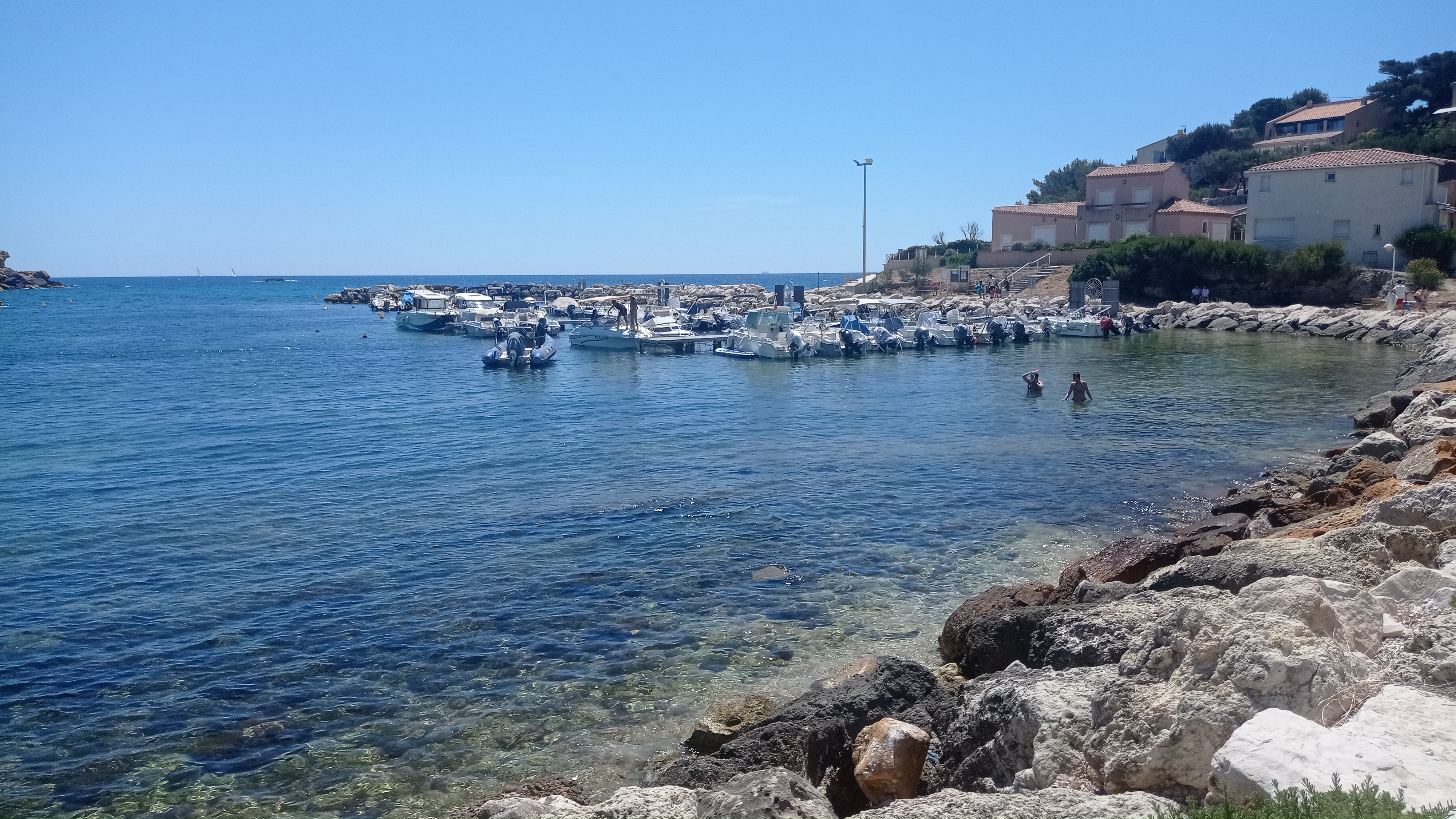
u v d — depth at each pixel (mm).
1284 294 66812
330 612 12766
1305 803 4445
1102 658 7875
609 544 15750
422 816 8078
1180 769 5605
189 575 14406
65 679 10766
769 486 19812
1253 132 108000
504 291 113812
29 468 22578
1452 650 6352
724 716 9117
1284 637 6039
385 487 20266
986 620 9914
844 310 66688
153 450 24922
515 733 9469
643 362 48969
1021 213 90500
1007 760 6648
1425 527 9703
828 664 10969
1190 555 12391
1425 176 66438
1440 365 31094
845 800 7746
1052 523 16812
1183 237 70000
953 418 28750
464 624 12297
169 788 8570
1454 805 4340
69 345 62812
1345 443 23328
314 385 39938
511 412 31453
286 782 8656
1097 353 49469
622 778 8570
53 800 8406
